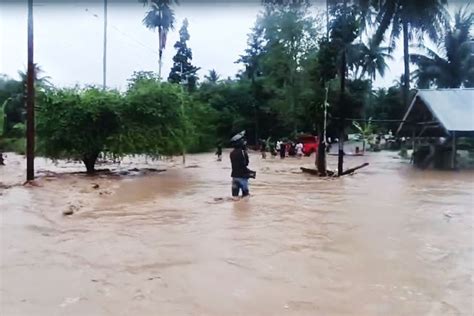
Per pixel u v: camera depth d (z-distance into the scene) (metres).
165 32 47.41
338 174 21.41
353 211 10.98
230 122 59.16
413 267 6.31
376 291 5.33
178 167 27.42
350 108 28.36
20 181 18.36
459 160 27.38
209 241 7.79
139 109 22.55
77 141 21.91
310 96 25.55
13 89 66.38
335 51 22.09
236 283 5.59
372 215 10.41
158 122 23.31
